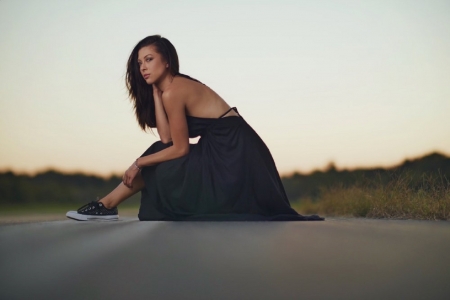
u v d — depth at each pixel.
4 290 1.54
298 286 1.58
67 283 1.62
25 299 1.45
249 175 4.45
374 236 2.79
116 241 2.54
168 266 1.86
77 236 2.80
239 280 1.65
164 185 4.38
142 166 4.45
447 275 1.73
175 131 4.42
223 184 4.37
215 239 2.61
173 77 4.65
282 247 2.31
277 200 4.48
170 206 4.39
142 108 4.89
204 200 4.38
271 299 1.45
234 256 2.07
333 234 2.88
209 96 4.55
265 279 1.66
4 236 2.82
